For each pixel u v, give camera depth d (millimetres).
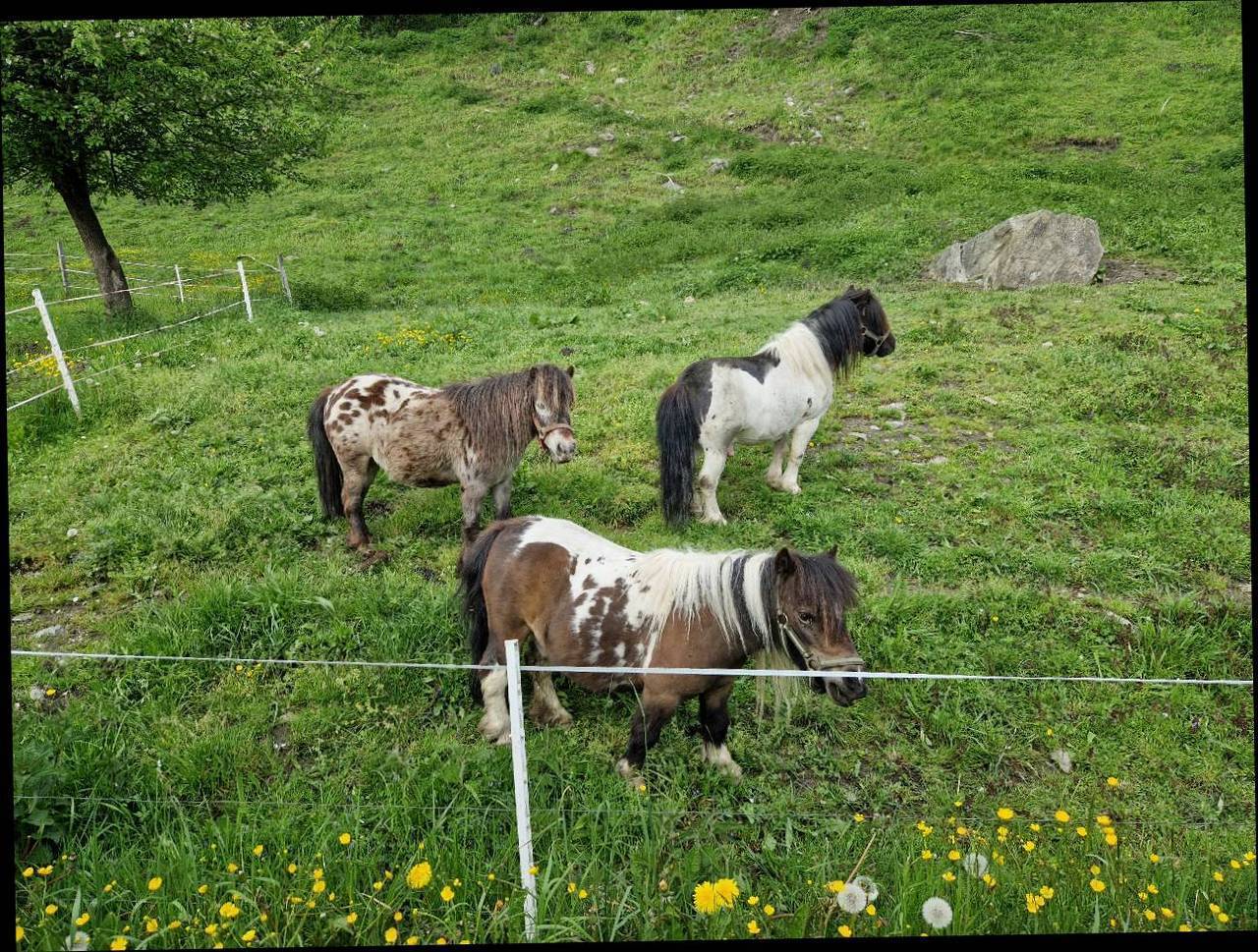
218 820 3410
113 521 5895
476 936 2838
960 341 10031
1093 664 4719
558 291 14891
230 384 8680
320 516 6156
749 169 21156
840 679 3238
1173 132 19312
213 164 12500
